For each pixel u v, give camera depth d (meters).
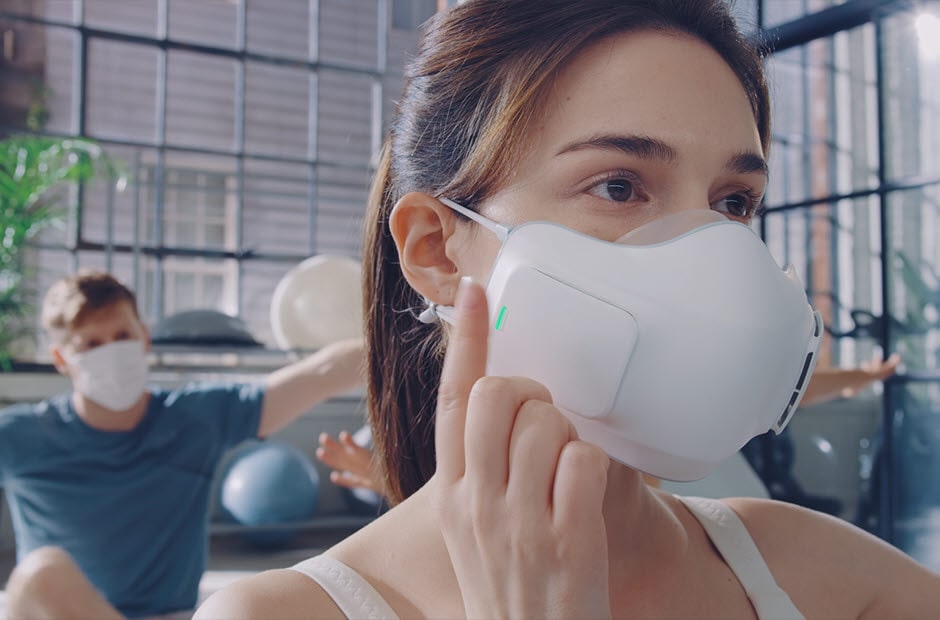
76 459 2.29
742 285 0.61
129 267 5.93
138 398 2.33
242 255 5.55
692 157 0.66
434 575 0.70
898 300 3.54
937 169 3.30
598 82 0.66
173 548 2.35
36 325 5.36
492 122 0.70
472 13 0.74
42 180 4.76
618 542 0.76
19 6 5.57
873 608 0.87
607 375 0.63
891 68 3.14
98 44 6.28
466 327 0.56
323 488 4.95
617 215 0.66
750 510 0.90
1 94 5.55
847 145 4.26
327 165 6.10
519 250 0.66
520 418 0.53
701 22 0.69
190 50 5.60
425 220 0.74
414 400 0.94
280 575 0.70
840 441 3.91
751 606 0.81
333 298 4.66
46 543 2.29
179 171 5.86
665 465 0.65
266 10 6.52
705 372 0.61
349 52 6.49
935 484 2.99
